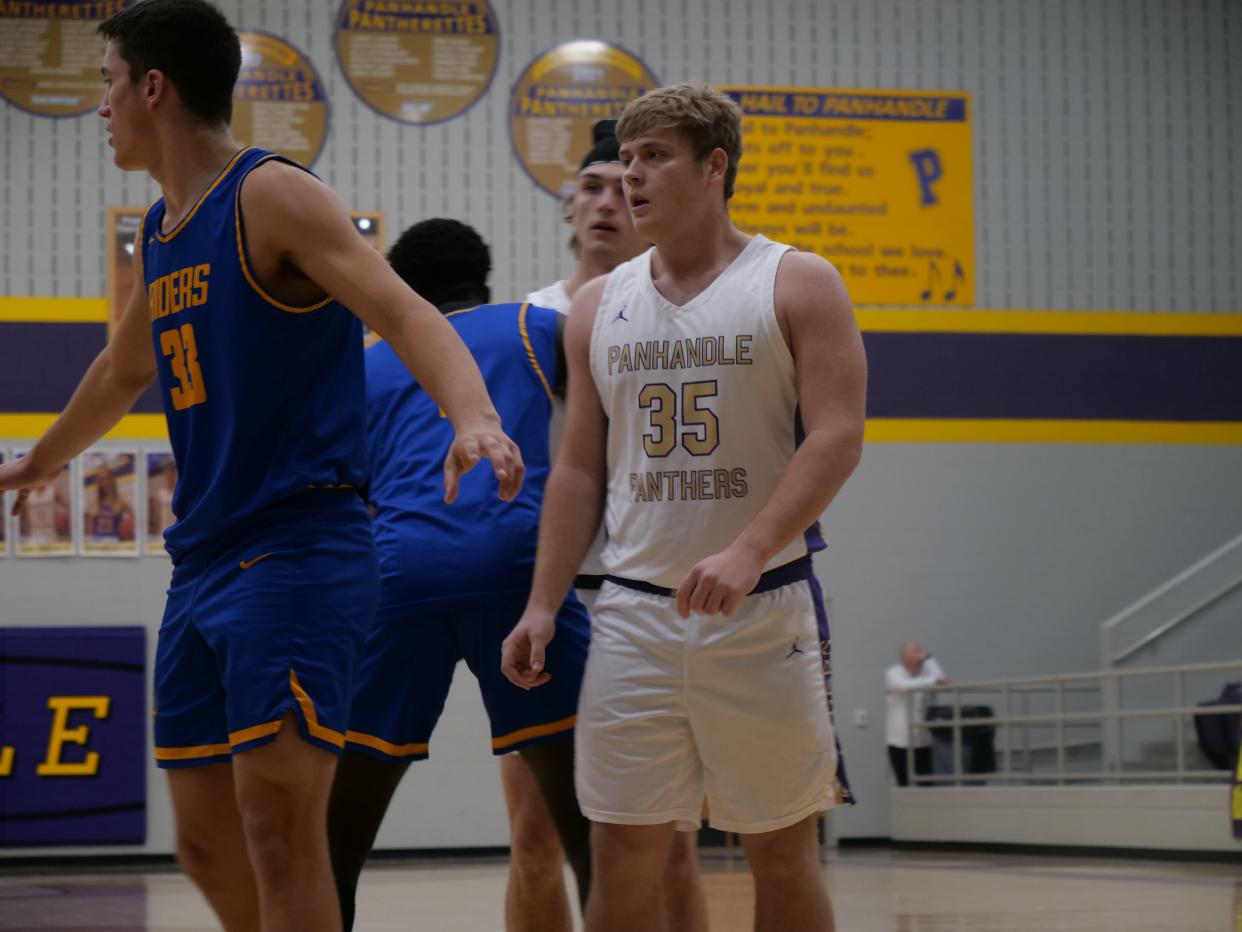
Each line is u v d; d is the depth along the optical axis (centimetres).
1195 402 1809
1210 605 1633
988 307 1784
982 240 1791
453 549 416
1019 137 1806
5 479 407
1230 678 1591
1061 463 1781
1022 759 1609
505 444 292
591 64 1728
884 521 1748
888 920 794
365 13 1691
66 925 849
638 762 362
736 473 360
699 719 359
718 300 364
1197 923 746
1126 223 1817
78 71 1641
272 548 322
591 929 366
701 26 1752
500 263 1700
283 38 1675
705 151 367
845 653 1731
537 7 1723
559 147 1716
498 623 415
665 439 364
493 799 1625
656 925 371
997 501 1769
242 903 355
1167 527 1791
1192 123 1838
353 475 337
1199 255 1827
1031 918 792
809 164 1764
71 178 1633
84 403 396
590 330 386
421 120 1695
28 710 1560
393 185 1686
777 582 359
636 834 365
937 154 1791
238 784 316
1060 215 1806
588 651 388
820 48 1775
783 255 365
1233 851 1264
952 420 1769
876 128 1780
